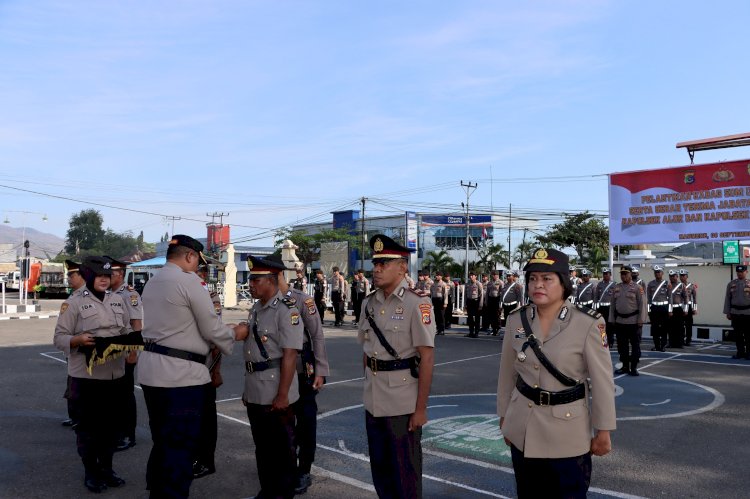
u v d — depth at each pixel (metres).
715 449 6.89
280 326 5.05
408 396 4.55
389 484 4.61
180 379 4.69
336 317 23.98
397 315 4.61
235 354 14.46
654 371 12.75
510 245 63.06
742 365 13.66
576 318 3.73
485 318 22.80
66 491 5.56
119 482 5.70
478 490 5.58
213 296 7.09
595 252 52.16
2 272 62.28
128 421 6.90
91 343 5.57
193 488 5.68
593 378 3.64
